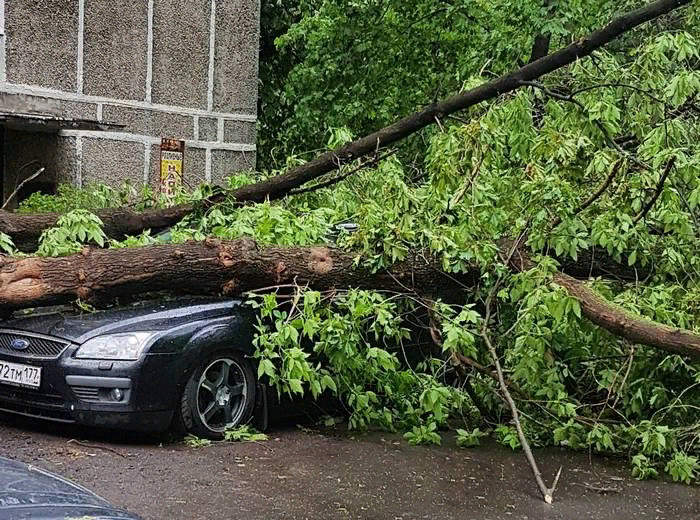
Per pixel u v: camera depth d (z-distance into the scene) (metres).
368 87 15.42
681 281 6.84
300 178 8.13
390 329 6.26
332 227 7.52
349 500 5.09
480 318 6.35
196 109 13.25
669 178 6.54
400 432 6.82
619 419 6.48
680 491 5.64
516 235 6.68
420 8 15.04
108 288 6.38
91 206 9.71
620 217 6.44
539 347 6.11
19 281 6.34
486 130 6.73
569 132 6.91
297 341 6.00
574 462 6.21
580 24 12.64
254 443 6.21
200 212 8.06
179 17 12.91
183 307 6.28
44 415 6.05
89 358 5.82
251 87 13.96
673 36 7.45
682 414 6.35
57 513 2.07
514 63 13.39
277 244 6.80
